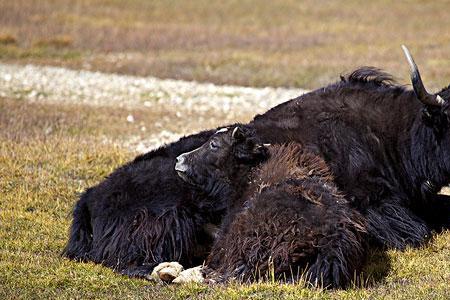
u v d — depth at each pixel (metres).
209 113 59.78
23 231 28.84
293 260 22.14
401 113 27.69
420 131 26.98
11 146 41.62
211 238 26.08
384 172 27.17
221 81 77.56
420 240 26.66
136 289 23.39
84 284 23.61
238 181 25.70
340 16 123.25
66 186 34.38
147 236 25.48
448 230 27.78
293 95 69.50
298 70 79.31
